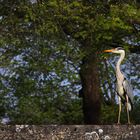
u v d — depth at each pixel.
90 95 20.55
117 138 11.84
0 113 24.39
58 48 17.39
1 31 17.05
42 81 23.88
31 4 16.55
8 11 17.16
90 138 11.80
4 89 24.75
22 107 23.77
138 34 18.36
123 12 16.69
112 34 17.56
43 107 25.66
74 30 17.30
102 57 18.56
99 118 20.80
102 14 16.89
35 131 11.83
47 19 16.48
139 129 11.87
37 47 18.05
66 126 11.85
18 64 23.08
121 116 23.70
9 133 11.82
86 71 20.34
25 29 17.11
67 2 16.91
